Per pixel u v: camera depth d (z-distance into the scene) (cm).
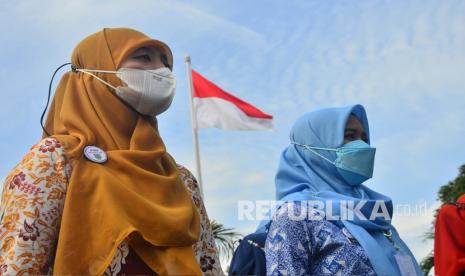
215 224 1055
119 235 235
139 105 289
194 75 1081
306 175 423
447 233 463
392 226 418
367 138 451
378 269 351
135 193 249
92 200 246
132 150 267
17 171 244
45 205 239
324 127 430
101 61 296
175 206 263
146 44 304
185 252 252
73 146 259
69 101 283
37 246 232
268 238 362
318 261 358
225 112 1057
